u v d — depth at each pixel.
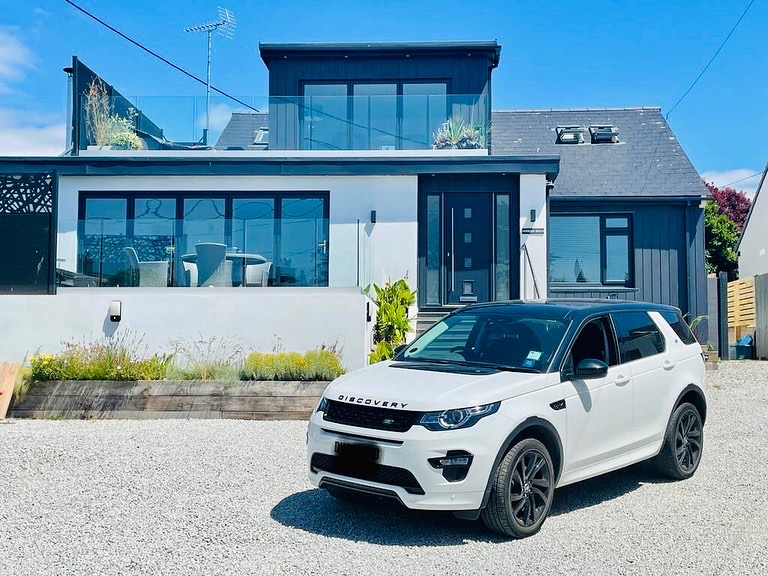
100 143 18.09
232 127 18.20
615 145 21.98
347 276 14.78
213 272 14.48
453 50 19.34
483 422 5.64
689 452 7.76
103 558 5.23
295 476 7.46
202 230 14.49
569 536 5.82
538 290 16.98
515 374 6.27
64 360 11.53
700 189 19.97
